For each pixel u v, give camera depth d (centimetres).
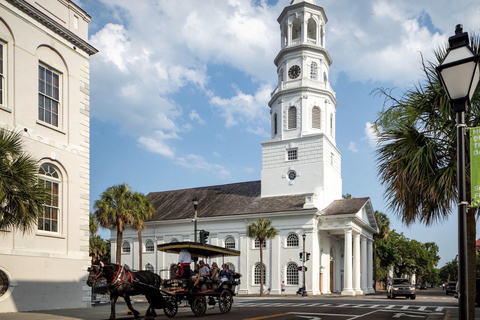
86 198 2319
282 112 5528
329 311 2094
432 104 1180
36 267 1966
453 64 726
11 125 1906
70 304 2138
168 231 5722
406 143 1186
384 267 8544
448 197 1127
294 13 5484
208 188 6222
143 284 1562
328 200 5375
